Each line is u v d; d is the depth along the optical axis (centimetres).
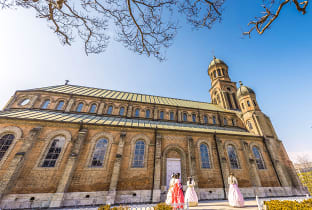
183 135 1641
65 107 1766
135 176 1272
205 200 1273
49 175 1100
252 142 1817
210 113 2381
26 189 1012
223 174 1456
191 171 1399
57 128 1309
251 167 1583
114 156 1321
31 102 1662
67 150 1236
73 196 1071
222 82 2988
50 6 633
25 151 1087
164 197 1238
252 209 885
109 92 2397
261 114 2122
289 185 1600
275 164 1688
